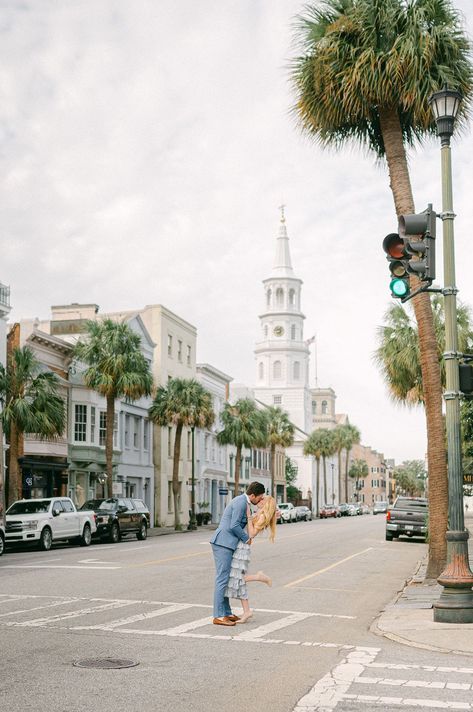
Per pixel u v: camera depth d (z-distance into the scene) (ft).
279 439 257.34
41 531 94.68
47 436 110.22
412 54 52.65
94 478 152.35
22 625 34.47
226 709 21.07
